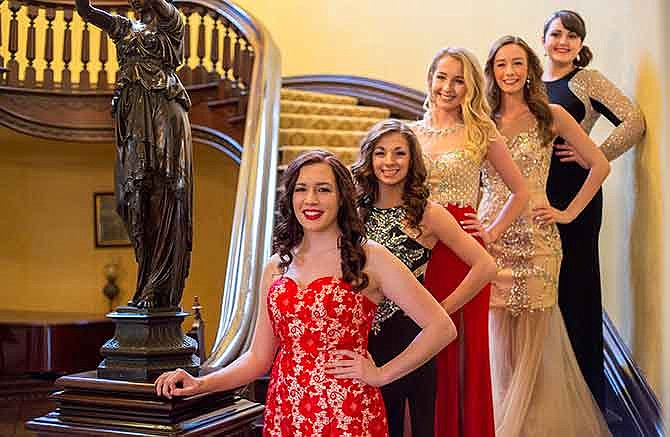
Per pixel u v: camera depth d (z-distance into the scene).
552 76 4.62
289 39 9.62
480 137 3.46
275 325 2.53
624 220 4.86
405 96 8.52
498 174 3.78
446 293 3.26
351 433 2.42
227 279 4.65
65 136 7.86
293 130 7.43
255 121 5.98
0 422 6.73
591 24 5.55
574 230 4.43
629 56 4.77
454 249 3.16
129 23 2.85
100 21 2.81
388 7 8.71
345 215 2.49
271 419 2.54
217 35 7.65
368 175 3.11
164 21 2.87
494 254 4.11
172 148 2.80
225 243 9.55
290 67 9.59
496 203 4.05
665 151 4.13
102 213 9.66
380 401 2.52
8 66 7.79
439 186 3.41
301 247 2.55
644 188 4.48
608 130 5.18
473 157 3.43
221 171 9.55
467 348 3.44
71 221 9.66
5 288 9.59
